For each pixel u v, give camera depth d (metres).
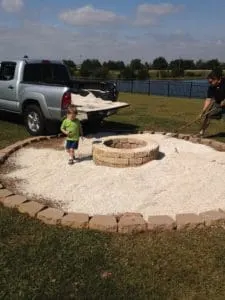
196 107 11.73
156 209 3.74
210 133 7.13
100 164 4.86
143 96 16.02
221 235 3.17
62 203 3.88
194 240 3.09
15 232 3.21
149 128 7.66
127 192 4.11
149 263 2.78
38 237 3.12
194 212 3.68
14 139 6.60
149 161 4.87
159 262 2.79
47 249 2.94
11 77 7.27
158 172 4.59
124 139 5.40
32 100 6.95
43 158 5.28
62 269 2.69
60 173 4.68
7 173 4.73
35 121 6.91
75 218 3.36
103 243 3.04
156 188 4.20
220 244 3.03
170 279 2.61
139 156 4.74
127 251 2.93
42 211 3.48
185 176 4.51
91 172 4.65
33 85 6.88
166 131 7.33
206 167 4.79
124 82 18.20
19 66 7.16
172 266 2.75
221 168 4.78
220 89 6.26
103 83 7.39
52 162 5.09
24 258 2.82
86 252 2.91
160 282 2.57
